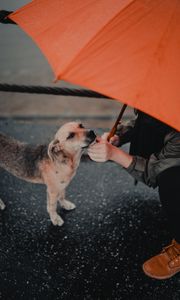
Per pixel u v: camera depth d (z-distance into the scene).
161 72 1.39
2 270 2.35
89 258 2.45
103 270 2.38
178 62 1.41
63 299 2.20
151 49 1.41
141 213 2.83
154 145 2.38
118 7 1.51
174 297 2.24
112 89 1.38
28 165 2.61
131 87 1.37
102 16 1.53
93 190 3.05
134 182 2.96
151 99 1.36
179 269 2.35
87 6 1.62
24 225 2.69
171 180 2.05
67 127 2.29
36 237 2.59
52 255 2.46
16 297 2.19
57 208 2.84
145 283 2.31
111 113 7.13
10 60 9.59
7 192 3.00
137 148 2.47
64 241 2.56
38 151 2.58
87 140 2.26
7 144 2.73
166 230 2.69
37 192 3.01
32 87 2.53
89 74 1.41
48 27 1.69
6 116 6.25
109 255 2.48
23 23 1.80
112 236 2.62
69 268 2.38
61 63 1.50
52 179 2.46
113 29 1.46
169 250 2.37
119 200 2.95
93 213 2.81
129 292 2.25
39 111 7.21
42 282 2.29
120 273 2.37
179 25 1.45
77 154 2.39
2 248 2.50
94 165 3.33
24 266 2.38
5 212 2.79
